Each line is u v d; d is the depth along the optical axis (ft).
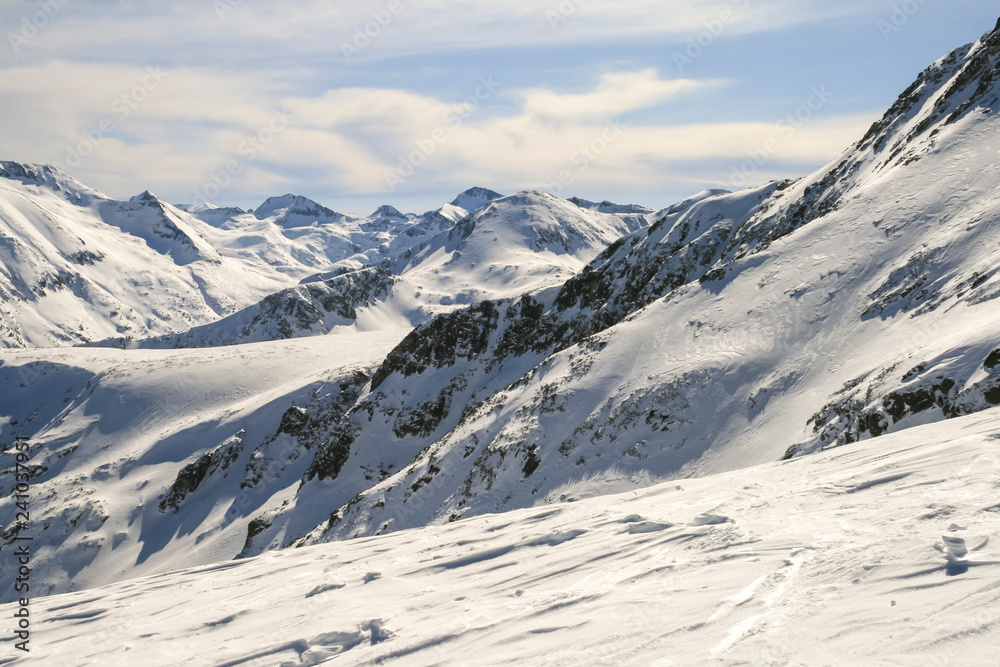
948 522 22.29
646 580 25.32
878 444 43.16
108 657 29.25
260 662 25.25
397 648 23.20
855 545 22.45
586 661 18.40
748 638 17.31
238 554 179.42
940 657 13.75
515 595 27.63
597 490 107.14
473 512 121.29
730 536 28.22
